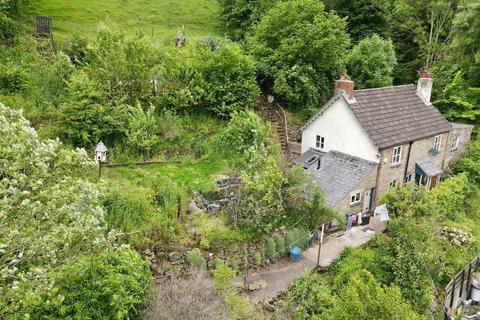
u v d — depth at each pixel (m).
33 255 10.73
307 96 30.80
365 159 24.31
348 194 22.52
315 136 26.91
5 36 28.73
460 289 20.78
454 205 24.92
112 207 16.67
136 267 13.99
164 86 26.03
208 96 26.00
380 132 24.38
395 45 42.84
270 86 31.55
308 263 19.11
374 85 34.50
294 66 29.67
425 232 20.12
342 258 19.30
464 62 37.03
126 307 12.61
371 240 21.16
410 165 26.47
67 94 23.00
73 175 14.06
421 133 26.42
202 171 22.52
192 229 17.89
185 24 42.56
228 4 40.72
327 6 39.38
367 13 39.00
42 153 10.38
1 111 10.46
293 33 30.88
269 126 24.64
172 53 26.94
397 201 21.72
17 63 26.05
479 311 20.67
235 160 23.42
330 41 29.92
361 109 24.95
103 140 22.23
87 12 39.78
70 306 11.94
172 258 16.66
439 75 36.94
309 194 20.42
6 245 9.64
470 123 34.62
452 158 30.41
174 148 23.73
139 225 16.66
